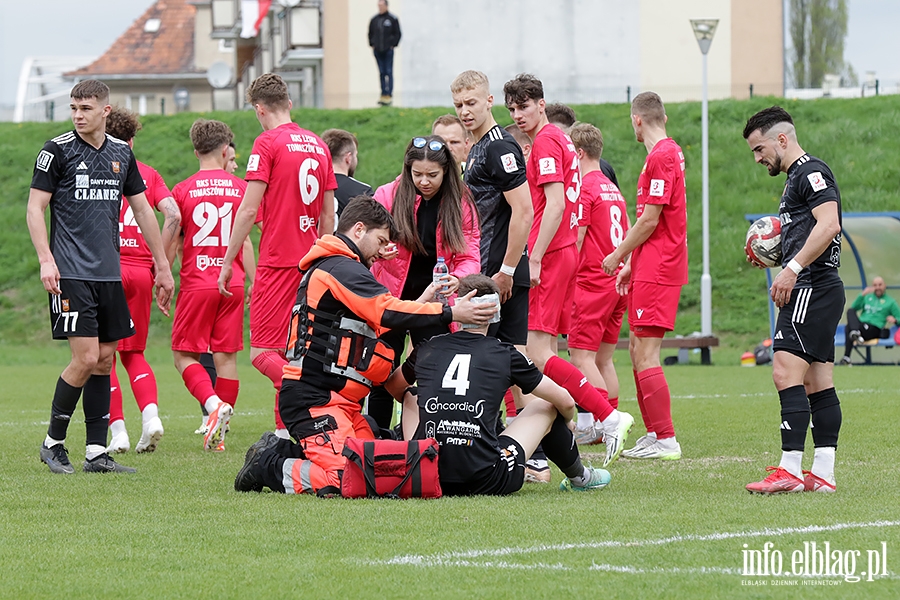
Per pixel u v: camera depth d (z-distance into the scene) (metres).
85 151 25.64
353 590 13.91
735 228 90.69
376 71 133.25
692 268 87.12
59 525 18.27
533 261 25.67
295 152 28.47
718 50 133.12
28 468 26.17
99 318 25.89
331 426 21.59
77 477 24.44
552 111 34.03
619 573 14.72
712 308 82.62
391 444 20.78
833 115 106.25
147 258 31.14
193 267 32.62
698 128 104.19
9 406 44.72
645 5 133.25
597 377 32.59
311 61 137.00
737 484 23.31
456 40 134.00
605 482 22.59
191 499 20.91
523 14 133.88
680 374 60.38
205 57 197.12
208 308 32.62
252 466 21.91
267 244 28.61
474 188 24.64
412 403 23.22
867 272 70.44
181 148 105.81
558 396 21.55
